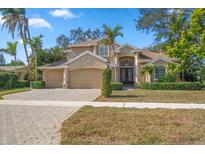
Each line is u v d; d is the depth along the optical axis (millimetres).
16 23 41344
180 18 17344
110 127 9008
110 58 34375
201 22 15930
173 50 17172
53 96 21141
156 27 39156
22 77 43625
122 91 24859
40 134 8414
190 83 26859
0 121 10570
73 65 32438
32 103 16281
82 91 26625
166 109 13055
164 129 8656
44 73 34844
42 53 41344
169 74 28781
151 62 31359
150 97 18875
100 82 32094
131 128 8844
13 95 22219
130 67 34375
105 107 13992
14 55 39938
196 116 10930
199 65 18438
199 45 16375
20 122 10344
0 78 32250
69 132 8383
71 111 13047
